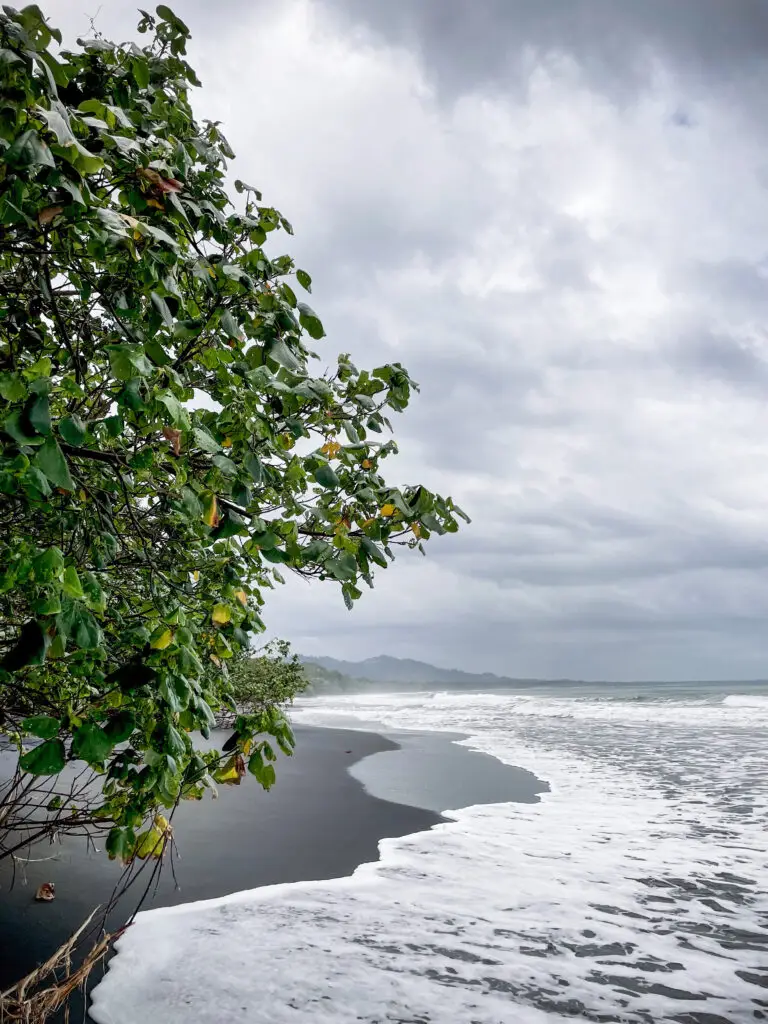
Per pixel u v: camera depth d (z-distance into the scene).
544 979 4.10
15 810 3.22
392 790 10.42
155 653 2.15
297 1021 3.56
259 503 2.65
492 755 14.86
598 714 27.91
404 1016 3.64
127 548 2.91
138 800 2.28
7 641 2.64
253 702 16.33
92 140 1.91
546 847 7.03
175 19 2.52
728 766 12.59
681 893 5.61
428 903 5.34
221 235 2.54
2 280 2.24
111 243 1.81
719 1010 3.76
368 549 2.51
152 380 2.06
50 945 4.31
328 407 2.69
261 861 6.37
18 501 2.29
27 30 1.66
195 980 3.97
